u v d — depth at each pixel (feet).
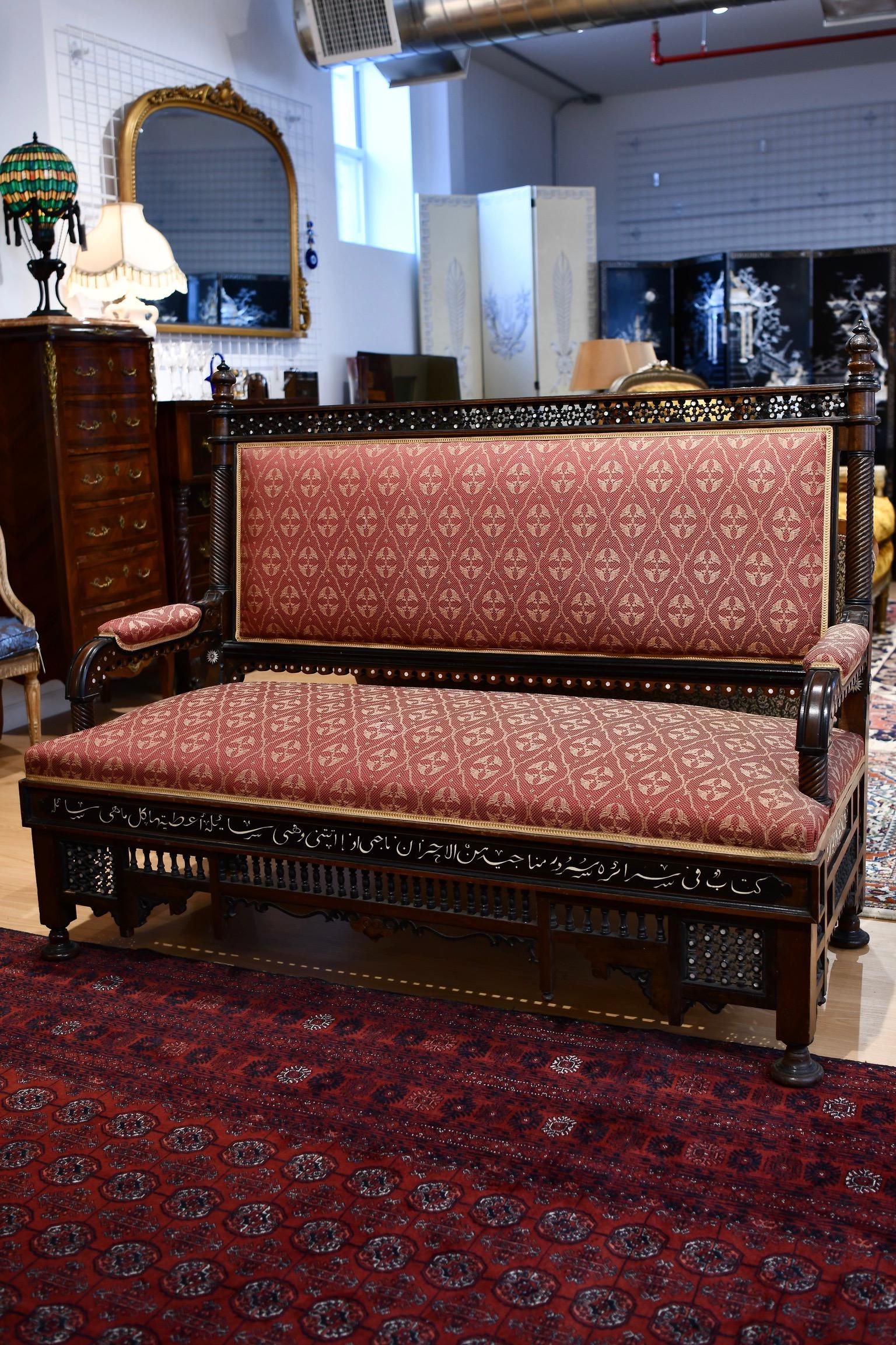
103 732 8.36
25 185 13.56
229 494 9.80
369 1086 6.56
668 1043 6.99
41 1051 7.06
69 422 13.55
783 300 28.73
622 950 6.86
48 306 13.99
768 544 8.12
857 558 8.02
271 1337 4.73
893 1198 5.47
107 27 16.52
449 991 7.82
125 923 8.31
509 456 8.83
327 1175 5.76
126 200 16.88
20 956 8.52
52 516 13.60
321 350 22.84
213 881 7.97
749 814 6.35
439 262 26.53
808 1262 5.06
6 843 10.97
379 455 9.25
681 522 8.30
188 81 18.40
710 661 8.37
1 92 14.69
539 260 26.84
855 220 33.09
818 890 6.23
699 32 28.78
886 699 15.28
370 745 7.57
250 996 7.73
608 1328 4.72
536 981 7.96
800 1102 6.29
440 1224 5.38
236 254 19.70
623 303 28.81
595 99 34.58
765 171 33.71
